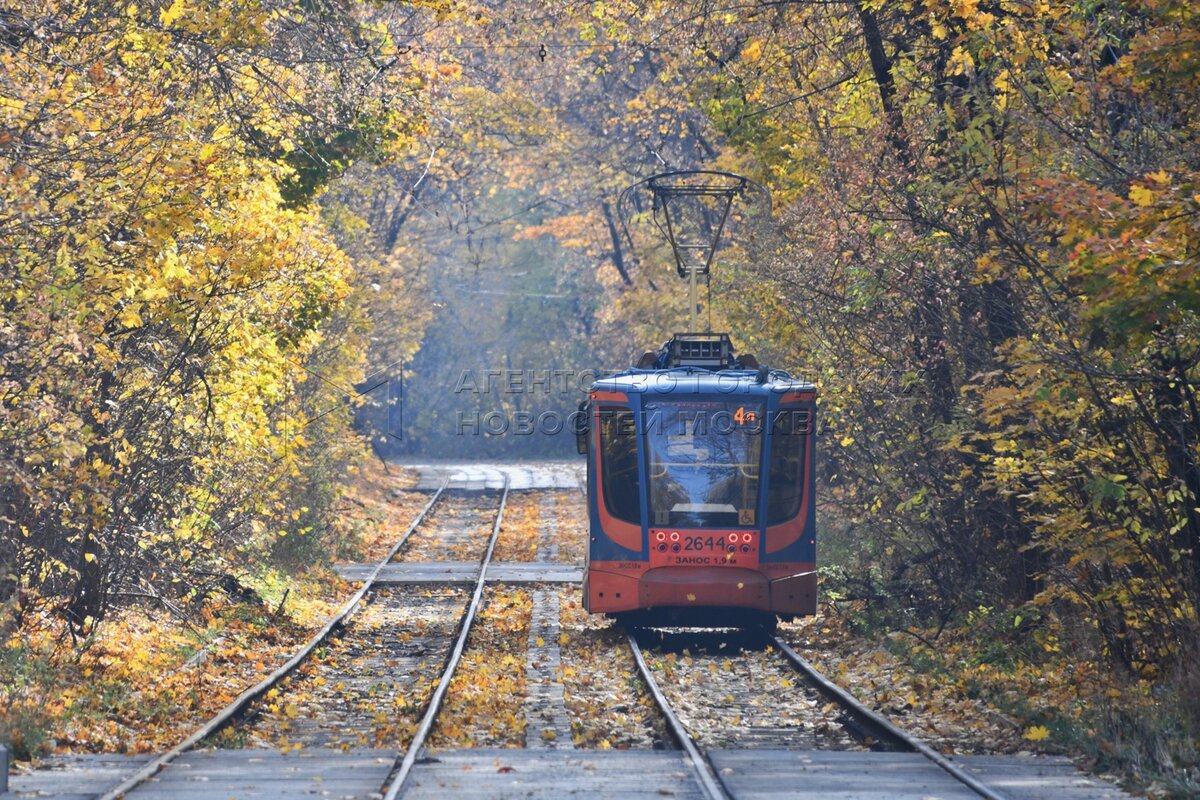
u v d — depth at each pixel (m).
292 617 76.94
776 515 69.94
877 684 56.59
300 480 102.94
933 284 63.53
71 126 46.09
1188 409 48.31
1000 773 38.00
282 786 35.62
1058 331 52.22
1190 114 48.78
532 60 152.25
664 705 49.62
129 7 54.09
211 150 53.44
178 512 66.69
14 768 37.72
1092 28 50.41
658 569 69.31
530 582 102.19
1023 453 52.66
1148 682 50.03
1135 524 48.69
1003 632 62.19
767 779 37.03
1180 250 38.84
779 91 88.50
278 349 73.25
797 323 82.06
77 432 48.12
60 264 45.72
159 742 43.16
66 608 60.34
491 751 41.50
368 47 68.44
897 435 71.19
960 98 55.53
